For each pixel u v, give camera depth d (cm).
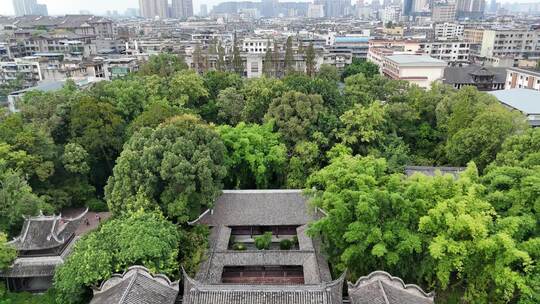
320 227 3359
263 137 5253
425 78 9762
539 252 2852
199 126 4600
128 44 15488
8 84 9762
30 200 4041
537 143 4100
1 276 3553
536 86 8231
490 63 13050
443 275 2934
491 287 3177
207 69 11100
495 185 3381
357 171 3625
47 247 3597
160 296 3022
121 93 6066
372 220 3141
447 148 5391
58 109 5531
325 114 5603
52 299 3531
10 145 4794
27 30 17062
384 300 2817
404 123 6294
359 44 15738
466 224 2878
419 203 3150
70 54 12556
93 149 5291
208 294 2825
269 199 4500
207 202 4134
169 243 3472
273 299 2783
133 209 3950
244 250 3938
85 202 5425
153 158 4078
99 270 3145
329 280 3397
